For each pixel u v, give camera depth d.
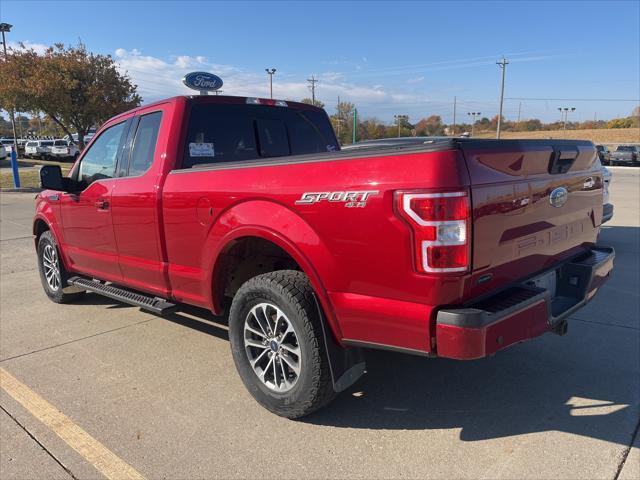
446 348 2.53
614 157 38.12
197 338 4.72
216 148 4.32
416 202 2.49
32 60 28.28
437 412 3.35
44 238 5.75
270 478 2.73
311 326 3.00
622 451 2.86
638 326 4.70
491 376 3.82
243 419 3.32
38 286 6.61
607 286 5.94
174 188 3.84
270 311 3.29
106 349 4.49
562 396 3.50
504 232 2.76
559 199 3.27
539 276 3.19
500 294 2.86
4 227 11.12
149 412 3.42
